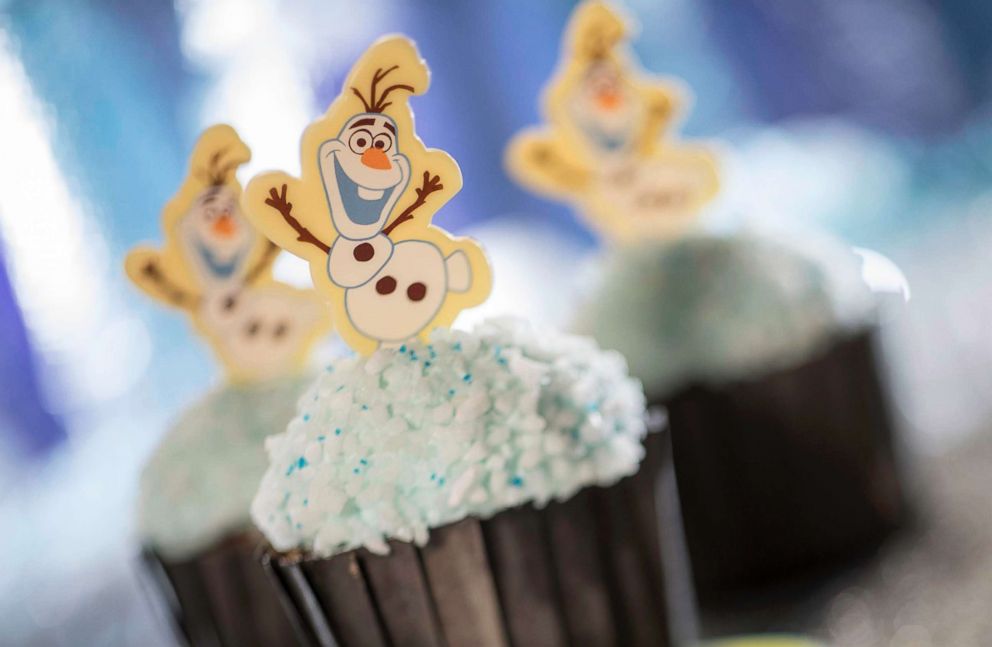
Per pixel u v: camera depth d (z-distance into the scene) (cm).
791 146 90
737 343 51
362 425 42
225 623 49
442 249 43
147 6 68
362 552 42
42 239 68
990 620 48
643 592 44
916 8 94
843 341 52
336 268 43
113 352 74
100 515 71
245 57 72
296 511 42
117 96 67
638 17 88
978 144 88
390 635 42
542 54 90
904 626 49
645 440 44
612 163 54
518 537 42
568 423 42
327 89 76
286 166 72
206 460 48
